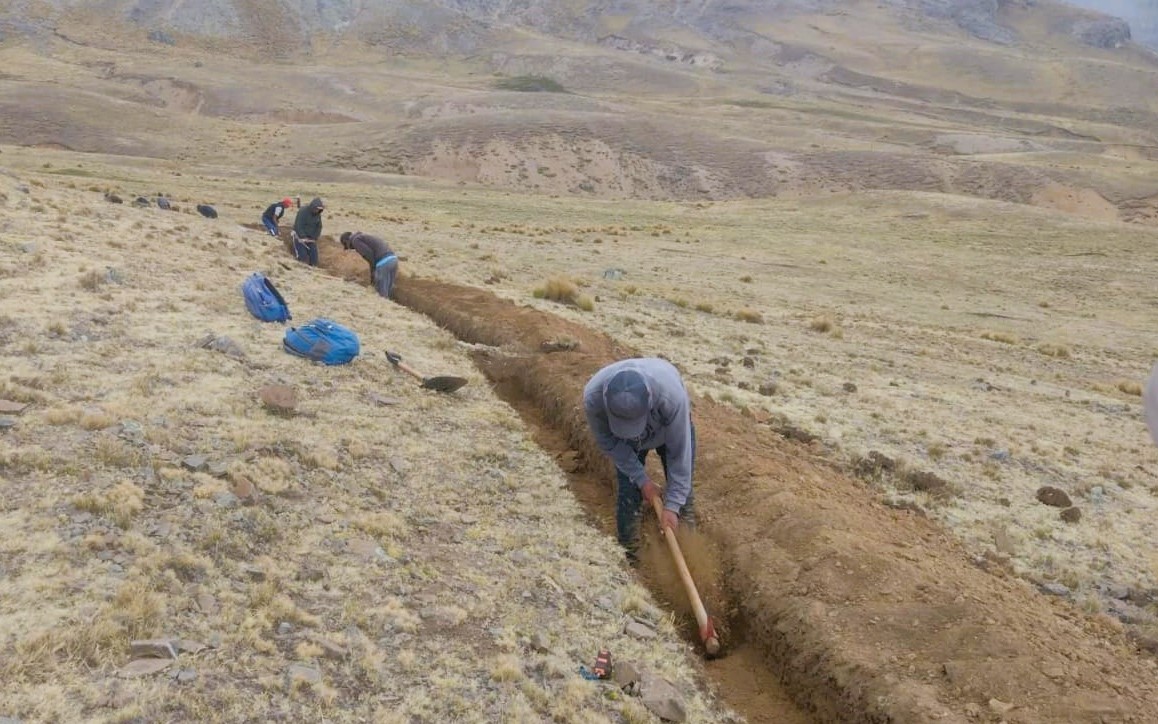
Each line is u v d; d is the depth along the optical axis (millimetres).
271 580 5195
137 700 3971
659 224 51594
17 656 4082
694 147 122875
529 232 41062
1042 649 5535
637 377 5957
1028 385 17281
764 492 7500
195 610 4742
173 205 25531
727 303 25047
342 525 6078
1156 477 10906
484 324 13148
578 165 113438
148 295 10797
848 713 5305
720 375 12875
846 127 168875
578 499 7762
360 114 157125
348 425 7949
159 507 5695
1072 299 37094
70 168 52594
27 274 10602
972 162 117125
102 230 14375
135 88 158625
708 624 5953
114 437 6504
